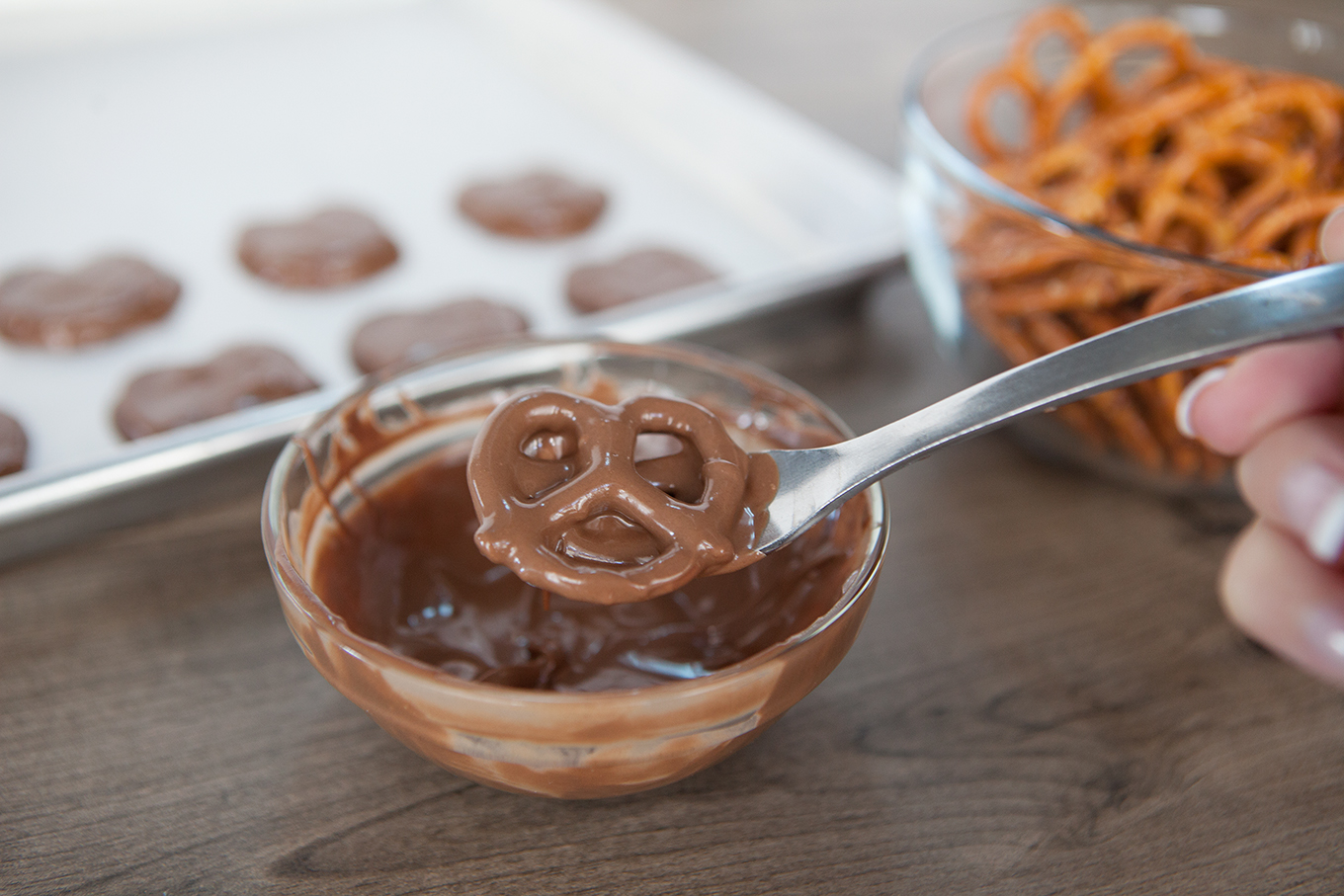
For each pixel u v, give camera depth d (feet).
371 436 1.53
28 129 2.28
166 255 2.06
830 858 1.47
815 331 1.96
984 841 1.48
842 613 1.39
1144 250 1.59
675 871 1.45
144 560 1.66
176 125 2.32
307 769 1.51
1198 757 1.55
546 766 1.37
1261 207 1.74
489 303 1.97
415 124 2.36
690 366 1.57
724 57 2.57
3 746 1.51
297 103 2.40
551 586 1.33
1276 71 1.96
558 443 1.43
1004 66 1.94
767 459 1.45
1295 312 1.37
